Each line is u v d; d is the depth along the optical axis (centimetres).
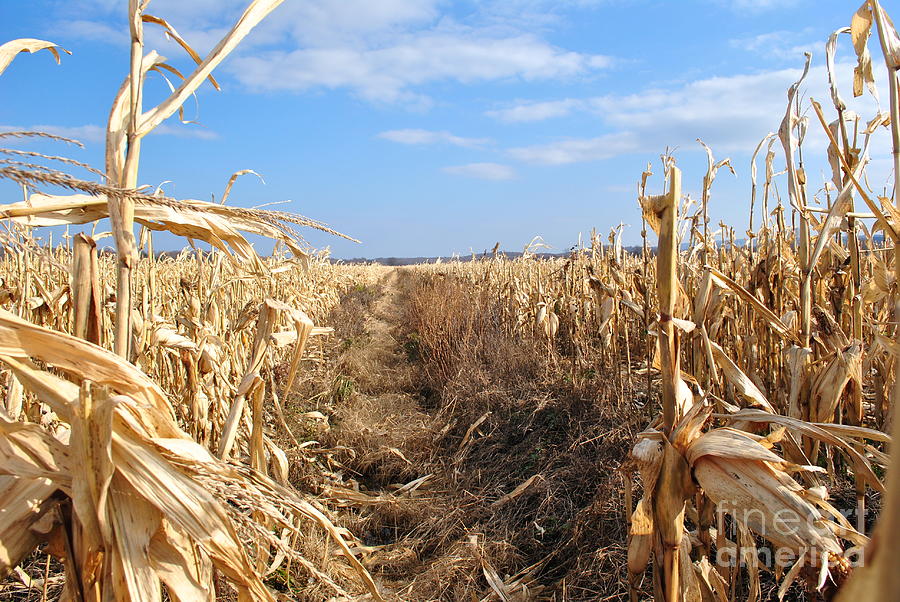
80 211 179
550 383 673
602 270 688
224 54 182
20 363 150
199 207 192
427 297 1188
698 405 164
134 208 188
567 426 556
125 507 154
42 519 153
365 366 962
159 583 153
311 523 385
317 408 716
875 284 306
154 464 153
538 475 459
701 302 350
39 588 302
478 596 342
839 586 198
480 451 561
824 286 384
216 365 343
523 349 820
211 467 162
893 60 205
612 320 616
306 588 326
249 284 771
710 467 162
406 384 905
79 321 169
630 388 531
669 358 165
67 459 155
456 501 461
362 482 538
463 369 759
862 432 171
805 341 284
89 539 149
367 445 583
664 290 162
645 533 181
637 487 386
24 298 341
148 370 364
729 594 278
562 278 866
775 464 159
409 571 381
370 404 748
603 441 482
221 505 160
